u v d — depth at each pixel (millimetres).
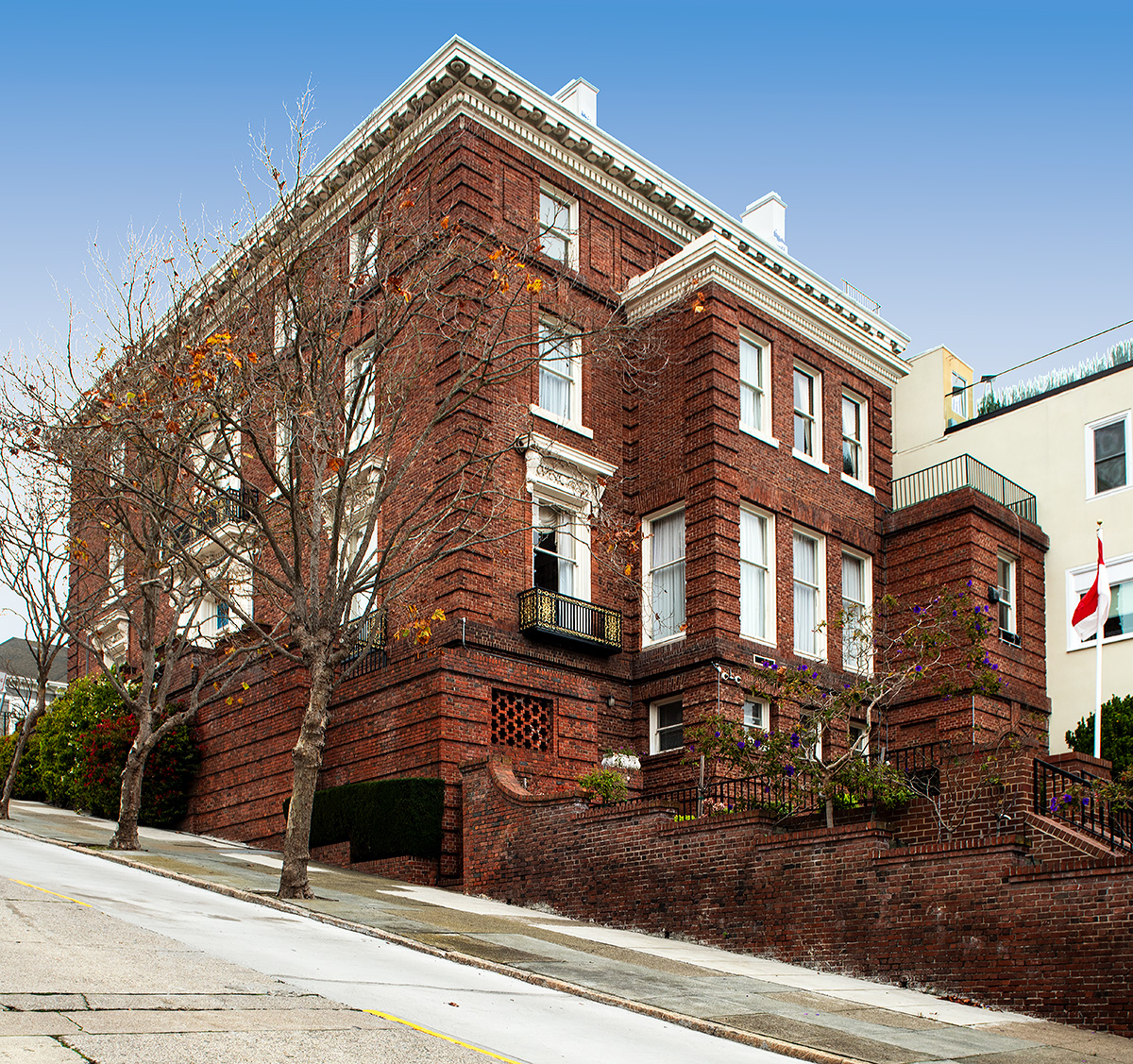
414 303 20656
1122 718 25031
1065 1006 14141
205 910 15148
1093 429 31047
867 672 28078
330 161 27172
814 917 16812
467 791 22203
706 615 25172
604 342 27562
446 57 25656
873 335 31438
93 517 24234
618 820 19500
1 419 21266
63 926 11977
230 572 27828
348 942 14203
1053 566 30953
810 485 28422
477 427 24500
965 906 15328
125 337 22359
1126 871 13961
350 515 23312
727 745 19688
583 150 27797
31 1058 7352
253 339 21406
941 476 33312
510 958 14312
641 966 14961
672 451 26844
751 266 27250
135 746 22797
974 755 17359
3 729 42250
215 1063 7797
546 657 24719
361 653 25266
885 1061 11086
